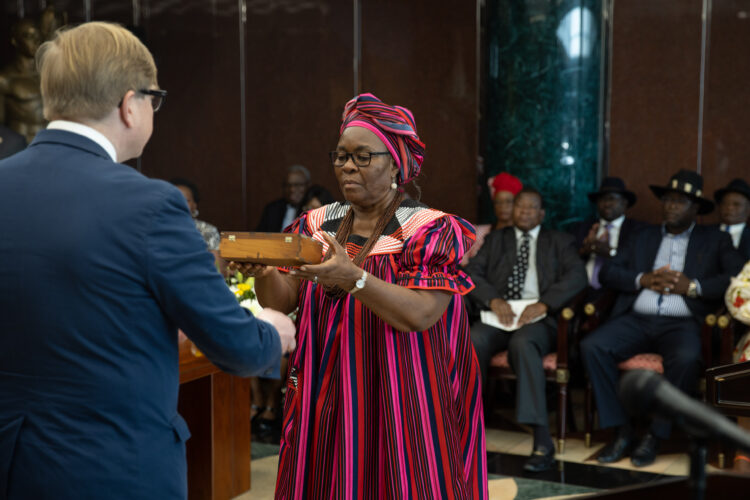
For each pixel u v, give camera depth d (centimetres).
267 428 488
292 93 777
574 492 378
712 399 301
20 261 133
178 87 816
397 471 180
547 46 581
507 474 407
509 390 573
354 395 184
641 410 95
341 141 190
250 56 791
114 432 135
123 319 135
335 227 199
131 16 829
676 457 434
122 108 146
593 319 462
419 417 185
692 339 437
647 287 459
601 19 591
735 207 511
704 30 603
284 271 197
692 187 469
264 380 505
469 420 202
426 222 188
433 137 720
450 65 712
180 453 146
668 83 614
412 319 176
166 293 137
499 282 501
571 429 492
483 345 463
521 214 497
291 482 188
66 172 138
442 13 712
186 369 309
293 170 683
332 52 758
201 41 805
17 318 133
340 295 189
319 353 192
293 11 770
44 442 132
